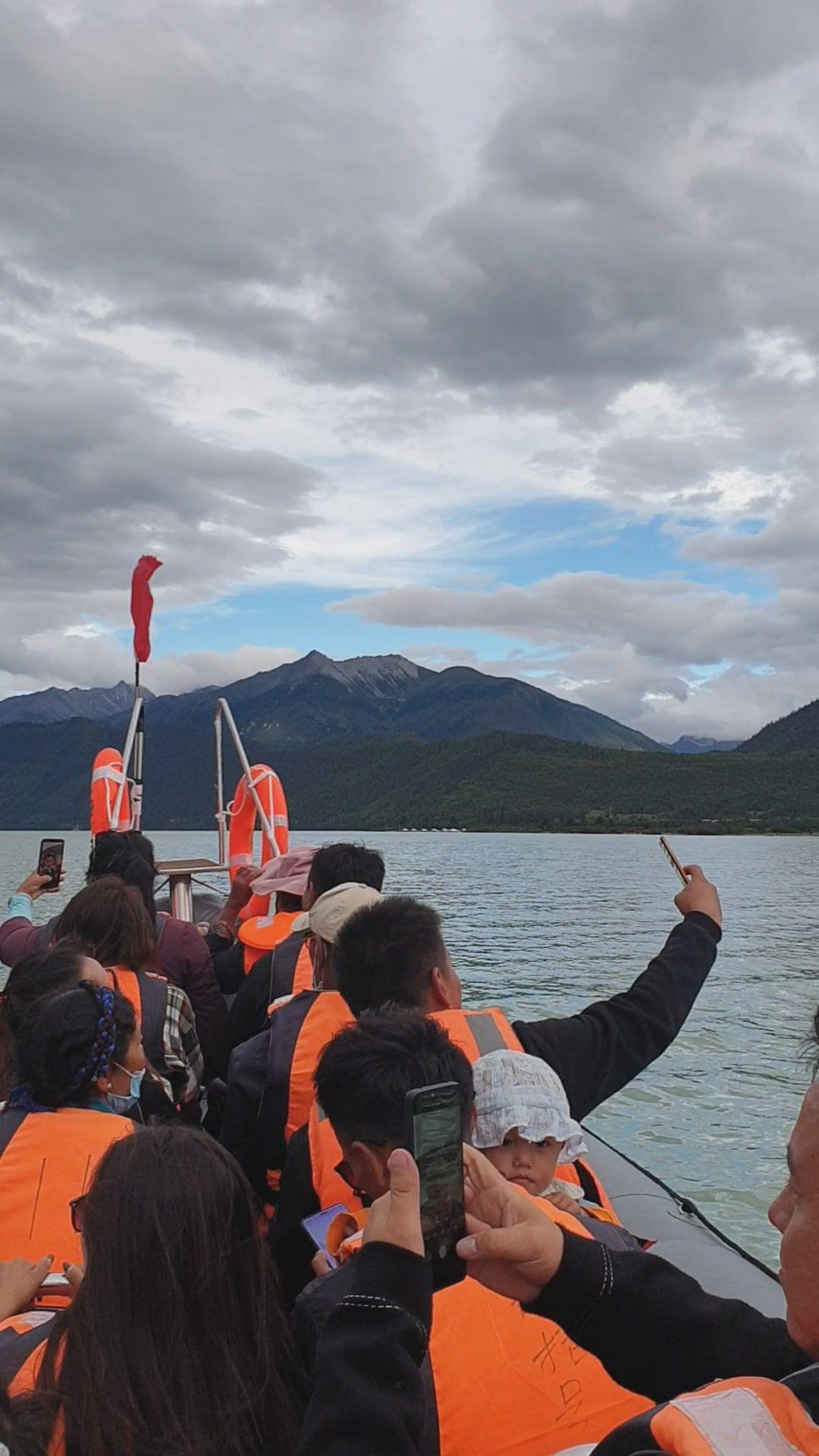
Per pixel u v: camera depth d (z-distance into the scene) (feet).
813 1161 3.49
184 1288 4.75
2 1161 7.50
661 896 110.11
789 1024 39.93
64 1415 4.67
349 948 8.20
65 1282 6.47
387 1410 4.16
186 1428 4.64
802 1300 3.47
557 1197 6.95
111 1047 8.21
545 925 80.18
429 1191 4.51
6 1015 9.61
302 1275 7.84
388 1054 5.67
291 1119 9.12
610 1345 4.83
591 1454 3.85
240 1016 12.22
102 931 11.79
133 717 25.39
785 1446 3.24
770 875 161.48
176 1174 4.88
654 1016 8.54
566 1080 8.07
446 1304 5.64
